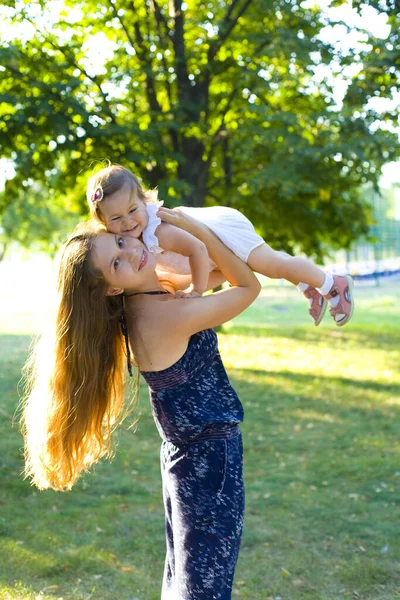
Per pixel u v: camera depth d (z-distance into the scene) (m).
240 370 11.89
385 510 5.48
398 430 8.01
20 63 11.89
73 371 2.43
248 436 7.81
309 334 17.12
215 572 2.38
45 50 12.68
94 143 12.20
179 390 2.39
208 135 13.38
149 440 7.66
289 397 9.82
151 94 13.57
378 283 42.25
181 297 2.43
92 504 5.57
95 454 2.68
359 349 14.52
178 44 13.12
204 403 2.40
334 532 5.05
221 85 14.75
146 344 2.39
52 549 4.63
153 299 2.42
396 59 10.20
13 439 7.29
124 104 13.13
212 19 13.31
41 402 2.51
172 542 2.66
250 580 4.31
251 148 13.11
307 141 11.97
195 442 2.42
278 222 15.91
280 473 6.48
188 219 2.47
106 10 12.98
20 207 32.03
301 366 12.34
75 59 12.76
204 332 2.44
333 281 2.85
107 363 2.50
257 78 12.70
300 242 17.08
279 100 14.15
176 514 2.46
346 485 6.11
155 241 2.39
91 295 2.38
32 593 3.99
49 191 14.80
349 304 2.87
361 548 4.76
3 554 4.50
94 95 12.73
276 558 4.64
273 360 12.98
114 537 4.93
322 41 11.37
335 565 4.52
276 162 12.27
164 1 14.25
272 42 12.08
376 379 11.15
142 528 5.12
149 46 13.38
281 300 30.30
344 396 9.89
